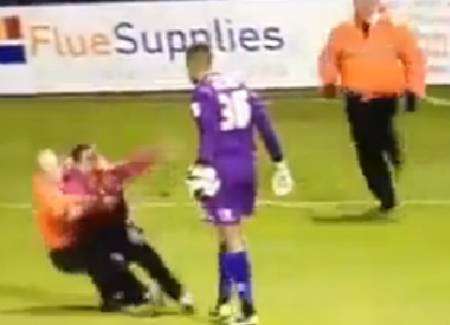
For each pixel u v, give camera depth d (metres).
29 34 68.88
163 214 45.97
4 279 37.59
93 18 68.25
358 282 36.06
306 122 62.41
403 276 36.66
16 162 56.19
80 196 32.28
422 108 64.75
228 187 30.23
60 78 69.12
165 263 36.38
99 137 60.28
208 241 41.78
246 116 30.27
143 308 33.06
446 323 31.91
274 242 41.38
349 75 43.38
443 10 65.62
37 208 36.59
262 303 33.94
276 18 67.00
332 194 48.91
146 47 68.12
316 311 33.12
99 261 32.69
